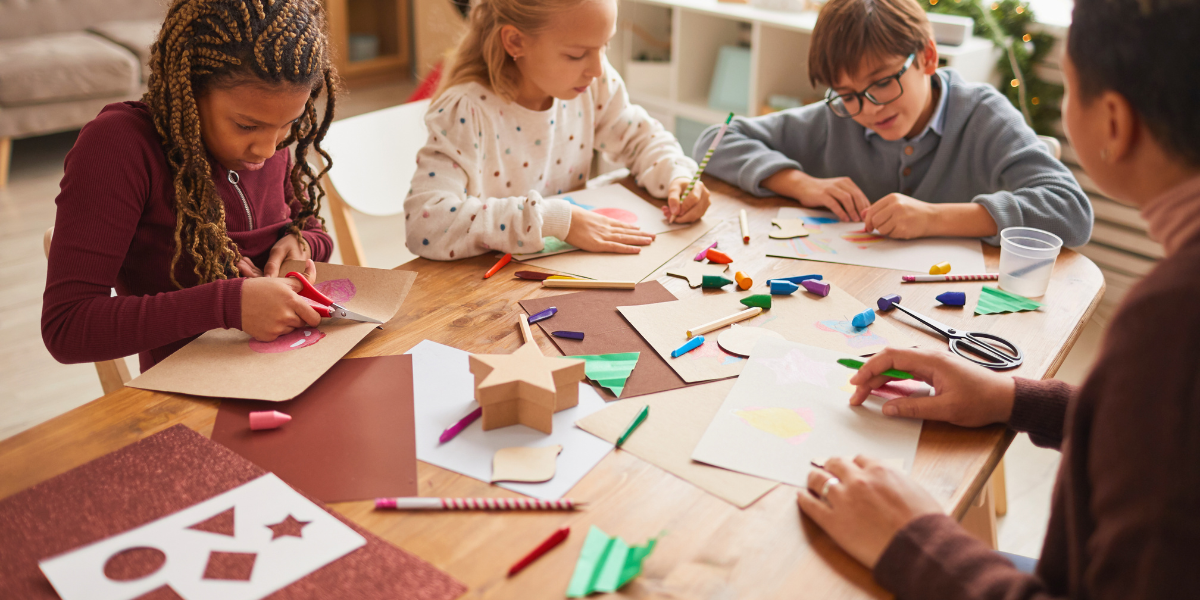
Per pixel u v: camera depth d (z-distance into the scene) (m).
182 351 0.85
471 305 0.98
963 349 0.87
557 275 1.05
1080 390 0.52
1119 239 2.34
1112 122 0.53
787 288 0.99
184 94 0.92
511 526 0.62
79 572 0.57
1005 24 2.29
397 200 1.80
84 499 0.64
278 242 1.14
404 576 0.57
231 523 0.62
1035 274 0.99
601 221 1.17
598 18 1.22
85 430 0.73
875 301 0.99
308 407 0.77
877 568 0.57
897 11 1.29
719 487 0.66
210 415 0.75
